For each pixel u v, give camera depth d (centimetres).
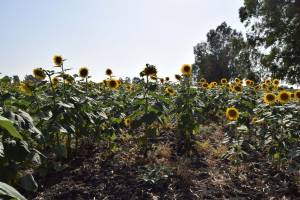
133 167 355
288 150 347
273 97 413
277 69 2236
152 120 347
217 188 317
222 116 612
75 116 339
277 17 2241
